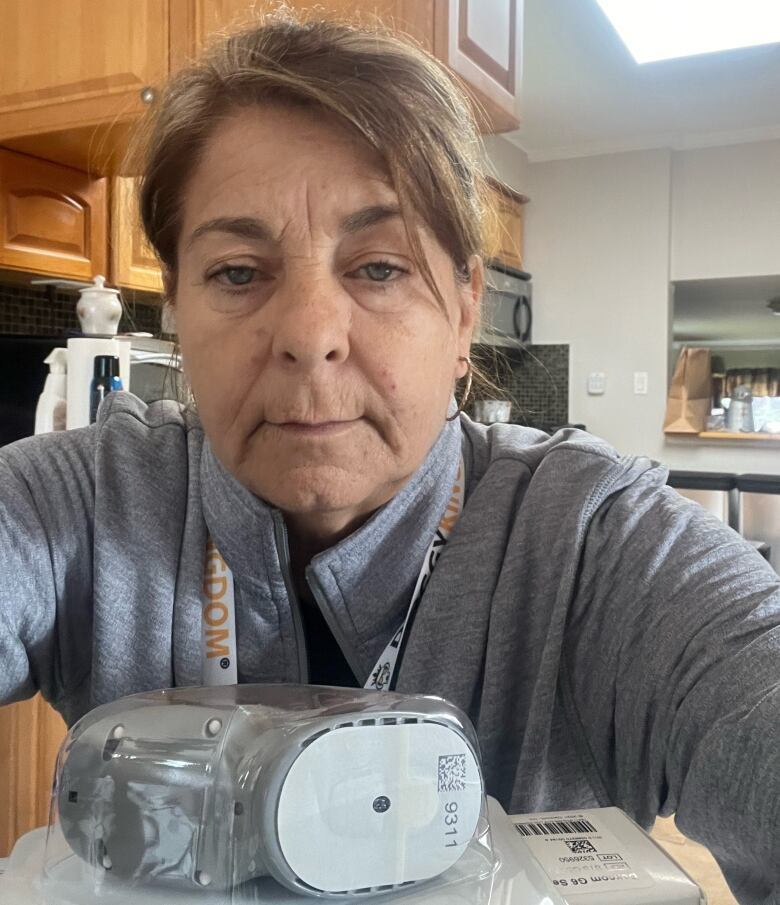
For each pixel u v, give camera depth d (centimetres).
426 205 54
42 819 147
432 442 58
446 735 40
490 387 81
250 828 36
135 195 70
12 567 67
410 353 54
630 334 374
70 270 184
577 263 383
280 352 51
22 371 169
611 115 334
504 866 41
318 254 52
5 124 162
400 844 38
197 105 56
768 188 354
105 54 150
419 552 65
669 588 59
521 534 67
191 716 41
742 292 400
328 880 37
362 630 66
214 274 55
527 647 65
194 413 75
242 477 56
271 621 66
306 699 44
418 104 55
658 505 66
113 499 70
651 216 369
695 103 320
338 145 52
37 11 156
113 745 41
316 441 52
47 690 74
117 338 162
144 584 67
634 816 62
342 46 55
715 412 379
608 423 380
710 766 49
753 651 51
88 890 39
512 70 140
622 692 60
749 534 231
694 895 40
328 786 37
